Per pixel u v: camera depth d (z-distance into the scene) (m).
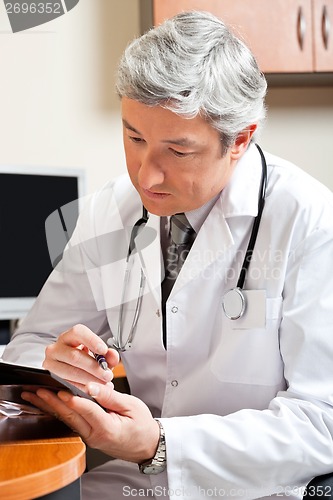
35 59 2.77
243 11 2.74
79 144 2.80
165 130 1.32
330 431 1.40
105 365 1.32
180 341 1.58
